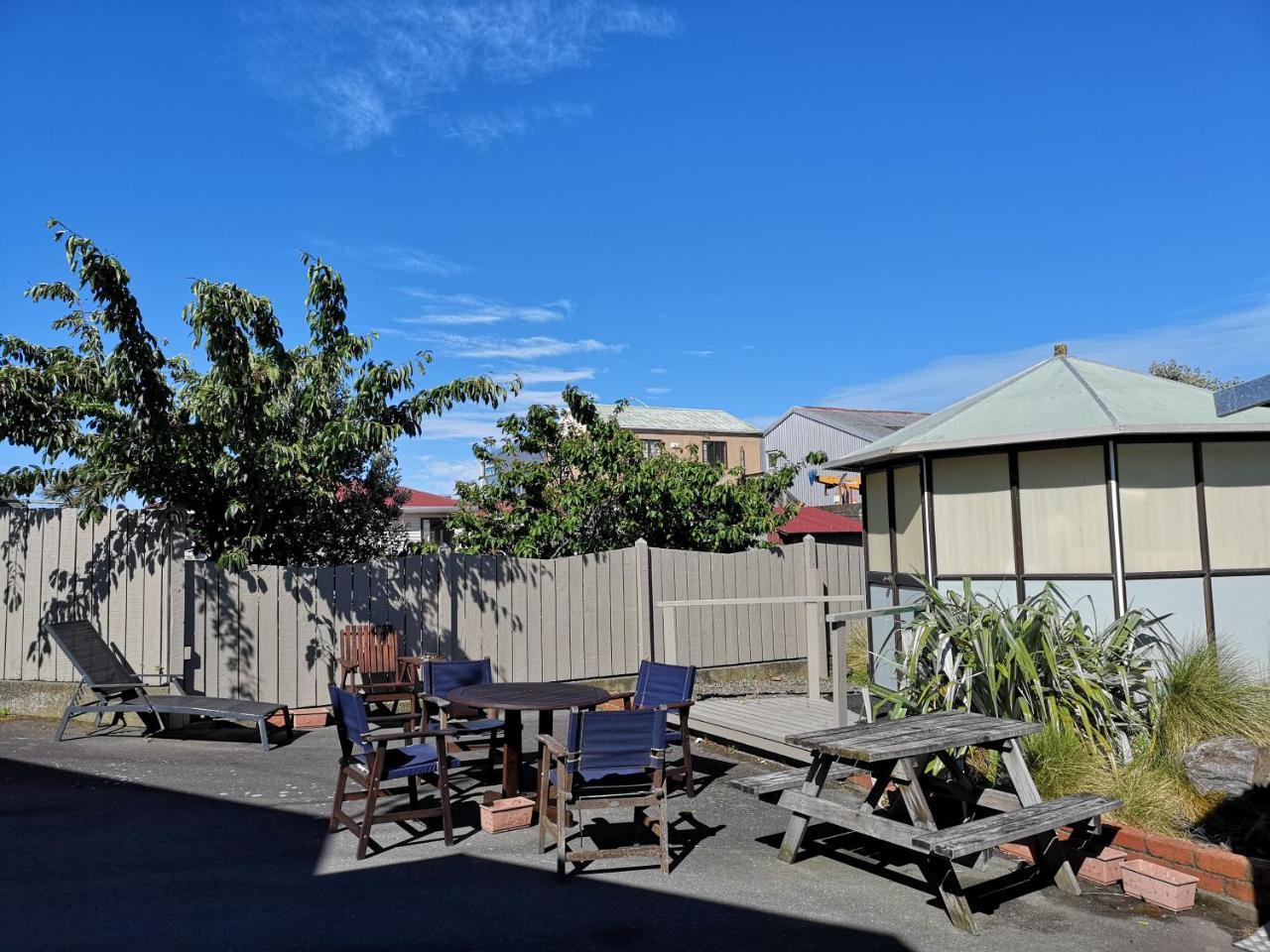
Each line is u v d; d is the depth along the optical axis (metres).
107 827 5.99
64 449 9.22
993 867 5.46
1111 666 6.71
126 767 7.59
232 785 7.07
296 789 6.97
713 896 4.95
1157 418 7.82
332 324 10.19
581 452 13.45
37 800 6.59
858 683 7.59
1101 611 7.78
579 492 12.95
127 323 8.52
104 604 9.30
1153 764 6.15
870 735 5.19
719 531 13.30
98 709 8.30
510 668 10.86
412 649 10.27
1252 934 4.54
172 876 5.12
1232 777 5.88
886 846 5.82
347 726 5.79
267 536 10.64
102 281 8.18
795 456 35.22
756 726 8.09
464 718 7.82
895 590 9.45
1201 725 6.38
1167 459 7.86
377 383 9.86
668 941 4.37
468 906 4.74
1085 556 7.91
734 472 14.74
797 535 22.41
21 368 8.66
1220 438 7.91
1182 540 7.85
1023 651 6.21
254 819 6.20
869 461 9.53
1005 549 8.37
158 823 6.10
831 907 4.83
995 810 6.18
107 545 9.31
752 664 12.47
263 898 4.80
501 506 13.72
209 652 9.25
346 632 9.53
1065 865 5.11
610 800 5.27
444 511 20.33
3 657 9.52
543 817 5.65
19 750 8.03
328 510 11.62
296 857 5.46
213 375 9.16
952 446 8.42
